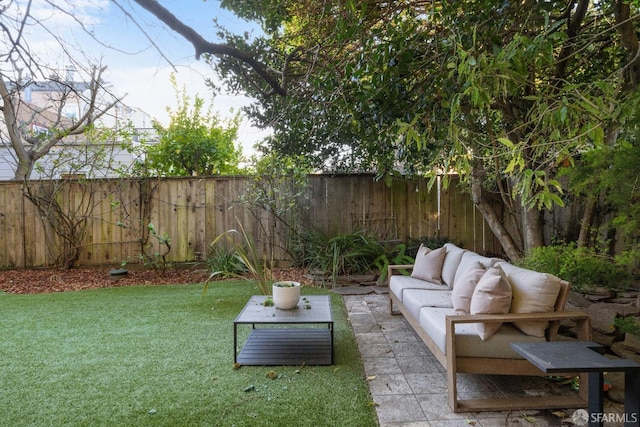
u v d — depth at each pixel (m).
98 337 3.53
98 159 6.67
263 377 2.76
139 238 6.65
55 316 4.17
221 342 3.43
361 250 6.15
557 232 5.74
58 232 6.54
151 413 2.27
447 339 2.42
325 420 2.21
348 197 6.76
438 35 2.87
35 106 6.28
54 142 6.80
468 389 2.62
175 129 7.84
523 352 1.86
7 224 6.56
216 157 8.09
